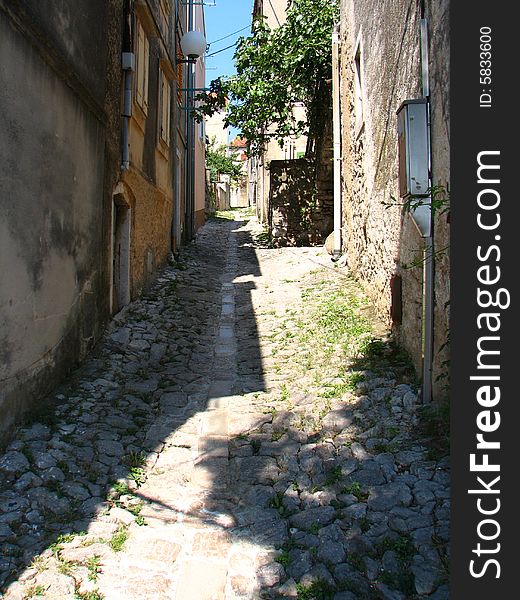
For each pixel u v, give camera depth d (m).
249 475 3.80
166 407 4.96
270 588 2.78
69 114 4.82
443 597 2.56
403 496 3.26
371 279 7.32
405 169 4.16
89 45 5.34
